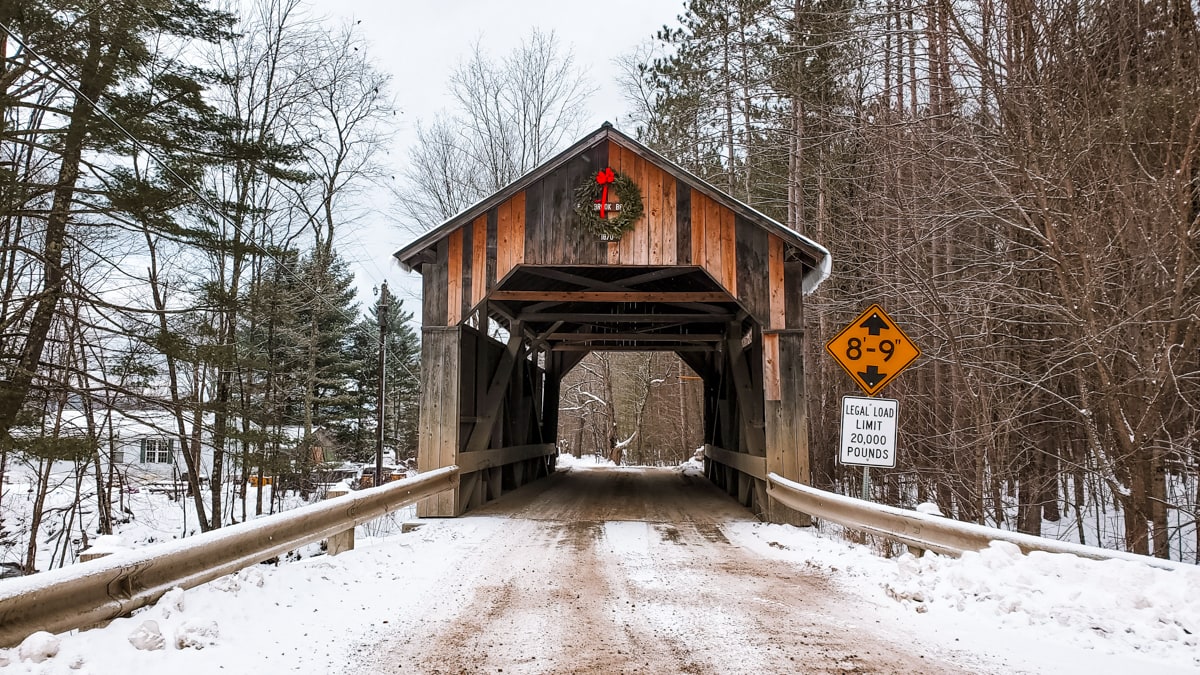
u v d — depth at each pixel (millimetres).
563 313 16219
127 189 12117
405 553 7684
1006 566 5422
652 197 10961
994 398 11617
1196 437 9172
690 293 12773
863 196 14430
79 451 11055
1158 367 8523
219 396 17188
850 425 7828
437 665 4168
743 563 7441
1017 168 9594
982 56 10047
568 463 32438
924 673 3984
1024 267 10562
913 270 11922
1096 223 9102
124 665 3623
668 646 4547
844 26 12773
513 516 11055
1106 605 4688
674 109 21766
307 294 23578
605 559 7629
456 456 10734
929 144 11508
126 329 12141
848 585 6344
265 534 5488
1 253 12562
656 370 42000
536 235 10961
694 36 20203
